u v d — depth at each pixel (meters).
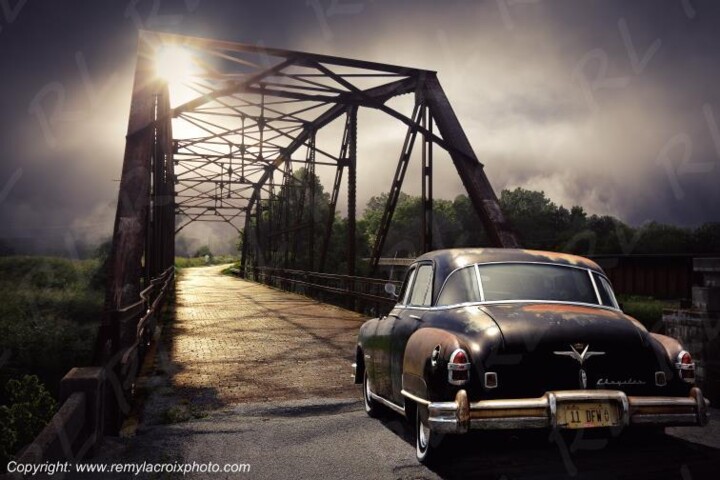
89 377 4.73
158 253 15.55
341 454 4.74
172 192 33.84
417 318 4.95
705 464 4.18
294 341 11.99
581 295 4.70
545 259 4.95
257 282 44.03
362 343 6.49
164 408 6.48
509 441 4.71
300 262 34.34
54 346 15.61
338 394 7.23
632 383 4.07
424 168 15.75
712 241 70.50
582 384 3.96
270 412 6.36
